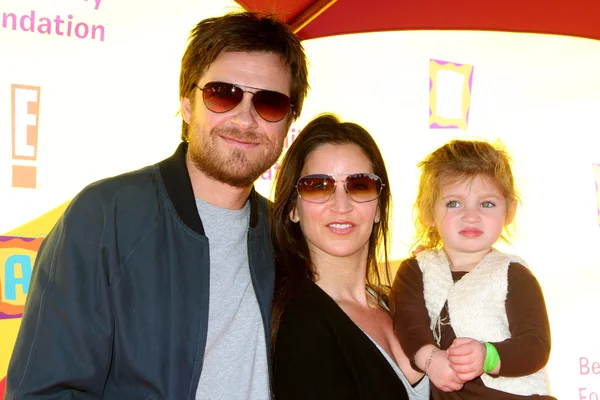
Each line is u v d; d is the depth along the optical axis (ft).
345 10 11.73
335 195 6.48
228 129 6.27
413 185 14.87
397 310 6.91
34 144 12.16
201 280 6.14
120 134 12.76
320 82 14.35
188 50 6.68
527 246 15.33
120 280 5.84
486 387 6.53
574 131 15.90
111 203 6.02
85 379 5.65
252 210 6.75
